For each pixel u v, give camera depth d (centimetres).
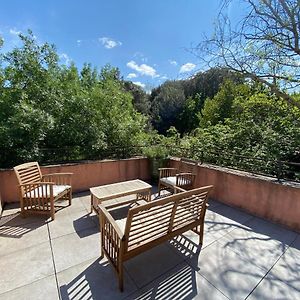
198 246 249
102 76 632
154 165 509
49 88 452
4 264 210
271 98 541
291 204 293
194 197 221
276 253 237
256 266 214
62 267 207
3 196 357
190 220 236
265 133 508
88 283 187
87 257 223
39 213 312
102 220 213
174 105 2020
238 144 538
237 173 368
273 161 349
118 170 491
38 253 229
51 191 301
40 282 187
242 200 356
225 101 1085
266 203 322
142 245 192
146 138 593
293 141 461
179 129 1923
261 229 292
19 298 170
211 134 609
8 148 372
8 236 262
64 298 171
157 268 210
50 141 449
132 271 204
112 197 308
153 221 200
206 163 458
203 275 200
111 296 174
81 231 276
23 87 425
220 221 315
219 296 175
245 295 177
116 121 551
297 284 191
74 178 431
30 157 389
